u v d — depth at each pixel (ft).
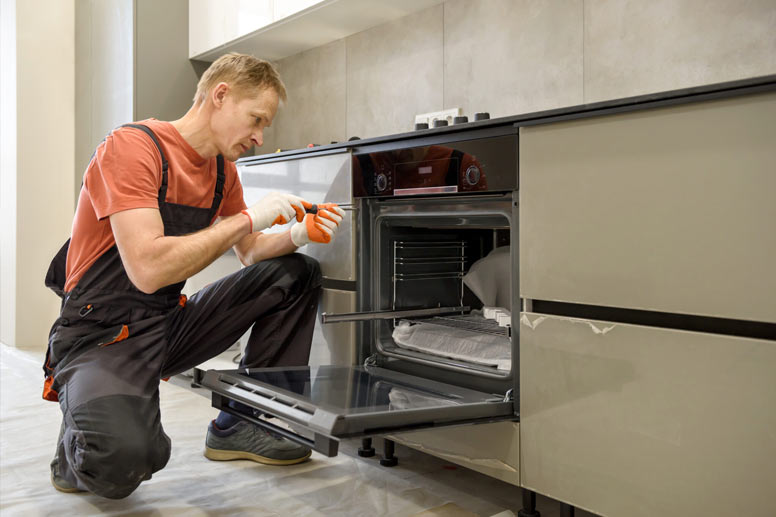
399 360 6.11
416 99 8.31
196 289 9.00
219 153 5.46
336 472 6.00
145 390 4.98
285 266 6.22
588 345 4.37
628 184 4.15
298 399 4.50
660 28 5.96
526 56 7.06
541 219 4.65
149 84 10.50
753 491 3.61
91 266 5.13
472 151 5.15
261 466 6.15
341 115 9.45
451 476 5.92
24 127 12.14
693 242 3.85
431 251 6.77
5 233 12.72
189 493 5.46
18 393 8.80
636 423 4.12
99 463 4.57
